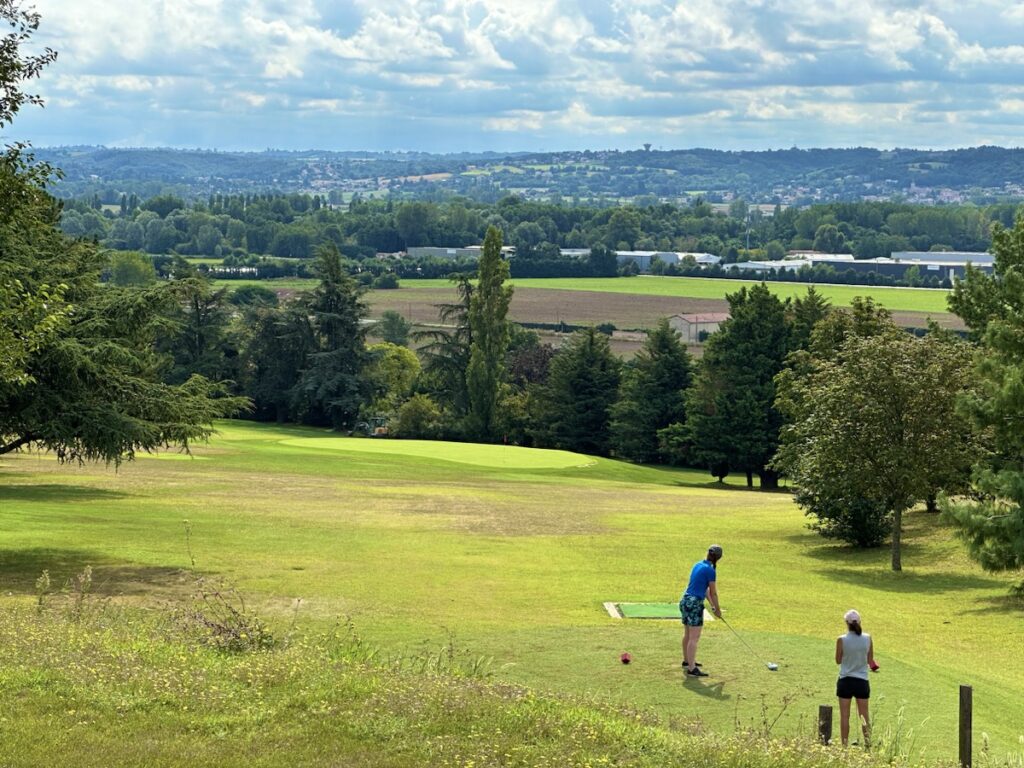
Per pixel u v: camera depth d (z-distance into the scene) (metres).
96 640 15.87
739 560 34.62
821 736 13.49
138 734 11.95
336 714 12.98
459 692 14.16
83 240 32.12
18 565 27.42
